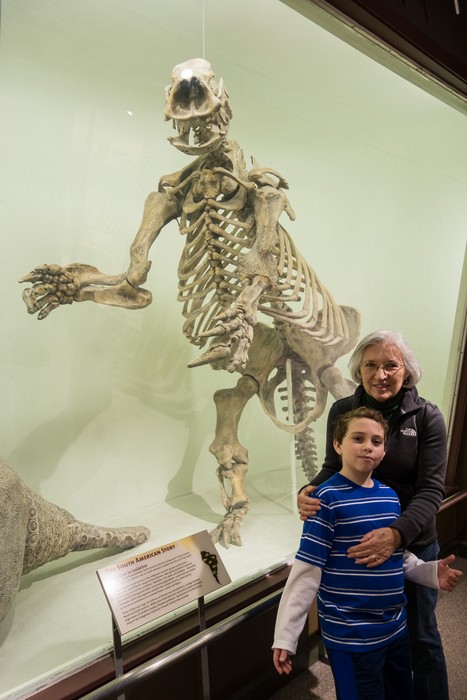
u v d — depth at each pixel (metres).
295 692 2.36
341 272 4.47
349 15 2.62
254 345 3.40
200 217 2.99
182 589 1.81
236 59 3.35
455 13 3.13
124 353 3.33
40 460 2.96
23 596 2.45
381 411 1.96
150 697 1.92
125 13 2.80
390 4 2.69
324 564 1.70
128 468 3.38
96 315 3.16
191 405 3.71
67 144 2.94
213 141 2.70
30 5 2.56
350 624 1.69
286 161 4.02
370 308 4.51
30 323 2.88
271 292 3.05
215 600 2.27
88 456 3.18
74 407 3.10
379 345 1.92
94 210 3.11
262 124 3.82
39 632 2.17
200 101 2.61
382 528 1.70
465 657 2.52
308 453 3.62
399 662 1.82
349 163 4.31
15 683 1.84
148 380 3.46
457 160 3.90
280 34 3.04
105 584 1.68
